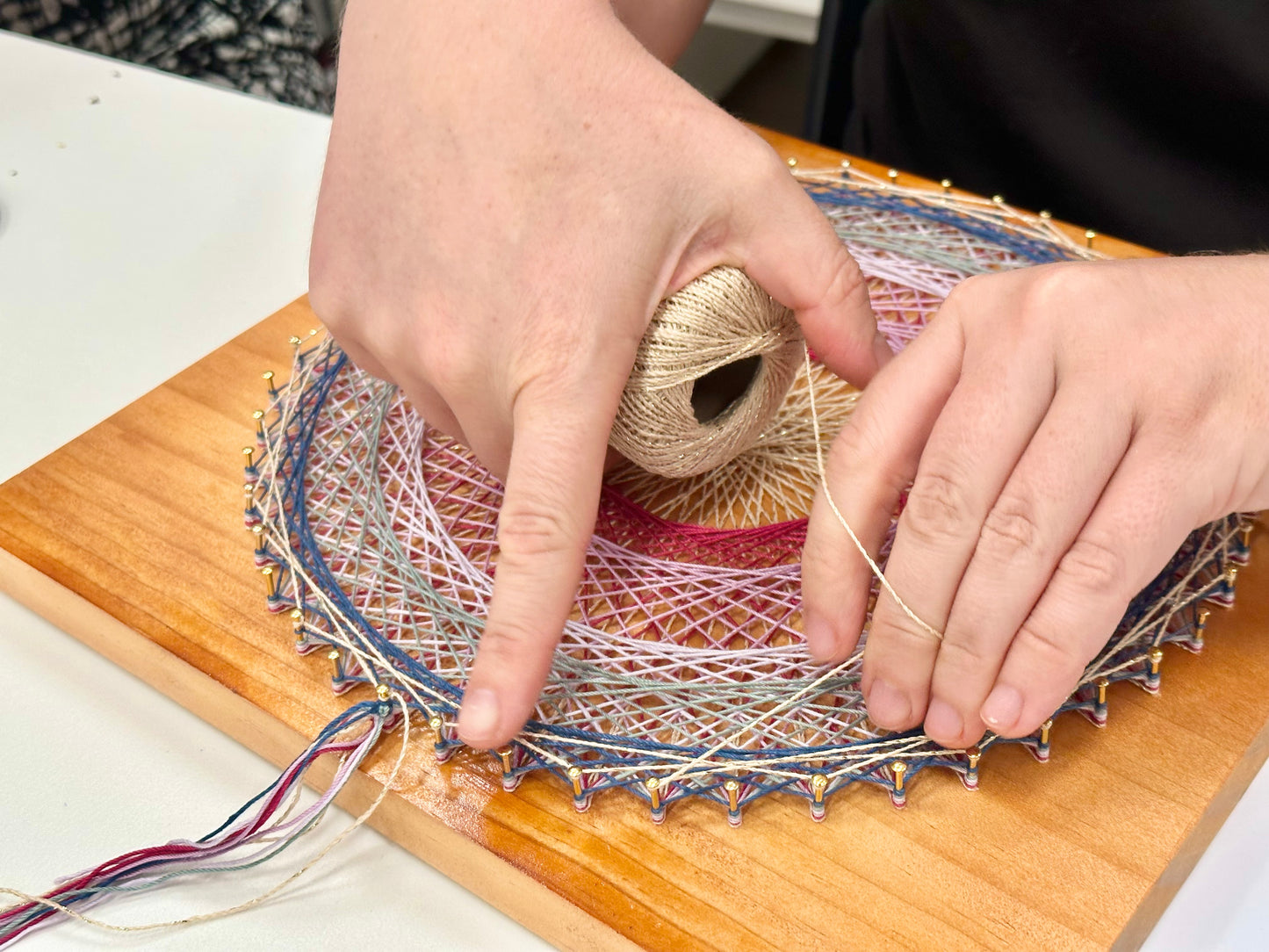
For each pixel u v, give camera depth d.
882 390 0.53
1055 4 0.97
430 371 0.56
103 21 1.23
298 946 0.51
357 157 0.57
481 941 0.52
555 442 0.51
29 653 0.65
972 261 0.82
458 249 0.53
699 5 0.82
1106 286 0.50
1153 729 0.56
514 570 0.50
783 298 0.57
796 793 0.53
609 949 0.49
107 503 0.68
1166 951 0.51
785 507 0.69
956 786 0.53
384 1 0.57
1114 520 0.47
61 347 0.83
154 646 0.60
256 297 0.88
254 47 1.32
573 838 0.52
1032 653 0.48
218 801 0.57
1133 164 0.99
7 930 0.50
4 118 1.07
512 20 0.54
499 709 0.50
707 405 0.64
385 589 0.63
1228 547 0.64
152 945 0.51
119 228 0.95
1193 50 0.91
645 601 0.64
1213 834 0.55
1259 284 0.51
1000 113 1.05
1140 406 0.48
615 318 0.52
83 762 0.58
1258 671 0.58
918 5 1.07
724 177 0.53
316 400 0.74
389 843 0.56
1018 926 0.48
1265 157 0.93
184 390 0.76
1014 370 0.49
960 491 0.48
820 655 0.54
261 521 0.67
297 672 0.59
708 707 0.58
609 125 0.53
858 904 0.49
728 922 0.49
